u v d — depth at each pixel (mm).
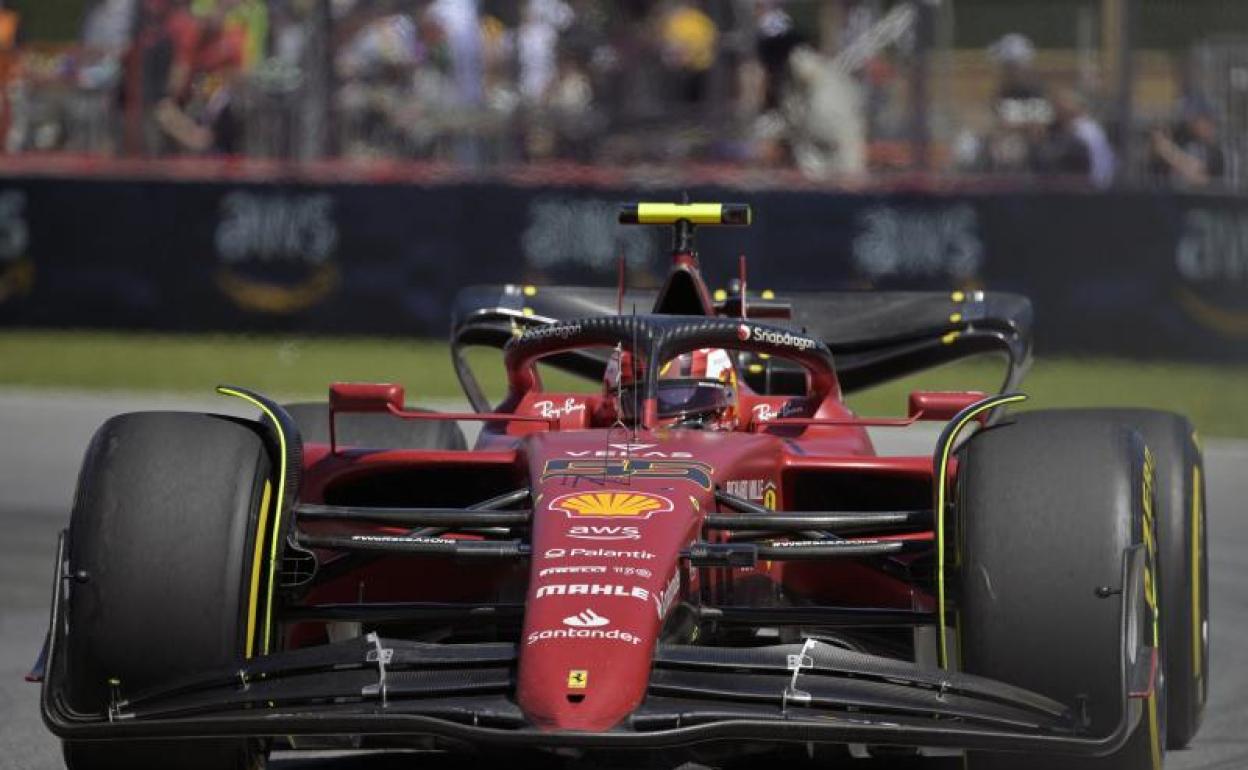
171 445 17156
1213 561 34688
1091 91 69312
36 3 74812
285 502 17453
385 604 18109
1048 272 64188
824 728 15172
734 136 69625
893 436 48844
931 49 69125
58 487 41375
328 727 15445
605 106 70438
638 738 14812
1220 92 69125
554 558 16516
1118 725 16000
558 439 19484
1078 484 16703
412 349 67375
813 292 30078
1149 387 59219
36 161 73188
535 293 29312
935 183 67438
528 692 15242
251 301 68875
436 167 70750
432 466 20328
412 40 71312
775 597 20484
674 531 16953
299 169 71250
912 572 18922
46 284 70375
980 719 15688
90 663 16531
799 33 69062
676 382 21453
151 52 71938
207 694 16109
